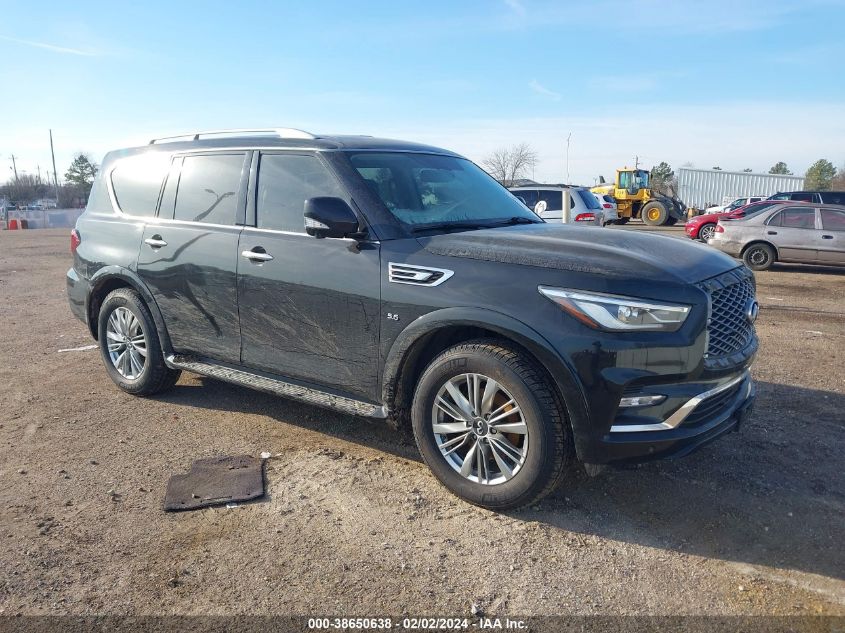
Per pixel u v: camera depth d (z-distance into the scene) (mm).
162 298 4902
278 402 5227
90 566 3049
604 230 4082
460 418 3537
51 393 5477
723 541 3248
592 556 3125
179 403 5219
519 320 3238
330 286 3896
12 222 39719
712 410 3396
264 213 4348
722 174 42844
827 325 8266
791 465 4059
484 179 4934
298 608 2764
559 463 3277
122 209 5336
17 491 3758
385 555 3127
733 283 3492
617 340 3102
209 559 3104
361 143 4387
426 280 3539
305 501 3633
